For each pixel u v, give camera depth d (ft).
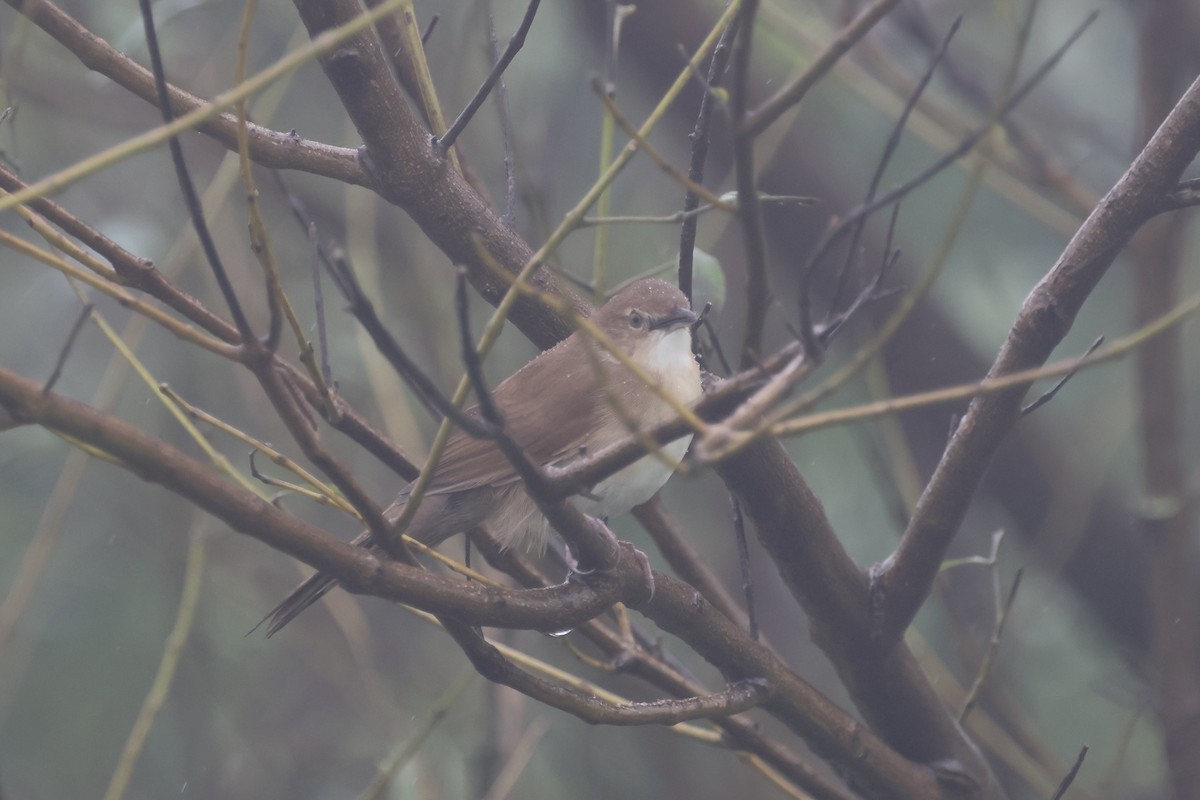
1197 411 48.57
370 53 21.12
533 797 43.55
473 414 26.63
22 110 43.55
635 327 30.37
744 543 23.34
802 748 47.65
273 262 16.01
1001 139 21.61
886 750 23.47
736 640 21.86
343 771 45.39
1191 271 48.96
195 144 45.88
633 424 14.96
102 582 44.78
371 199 39.91
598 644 23.89
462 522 26.68
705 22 43.37
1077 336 49.85
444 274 45.03
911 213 47.70
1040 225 48.96
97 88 43.19
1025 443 44.29
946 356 43.73
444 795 41.01
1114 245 20.38
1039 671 45.57
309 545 16.62
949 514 22.52
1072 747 44.57
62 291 43.73
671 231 45.70
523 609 18.61
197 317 19.81
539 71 44.04
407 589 17.47
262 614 45.39
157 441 15.58
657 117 17.53
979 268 48.01
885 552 45.27
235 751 45.21
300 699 49.42
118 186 45.88
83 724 43.62
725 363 20.88
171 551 41.81
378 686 38.96
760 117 14.85
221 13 45.62
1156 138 20.16
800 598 23.67
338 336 43.42
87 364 45.06
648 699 43.04
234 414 46.62
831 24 42.01
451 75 38.60
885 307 42.98
